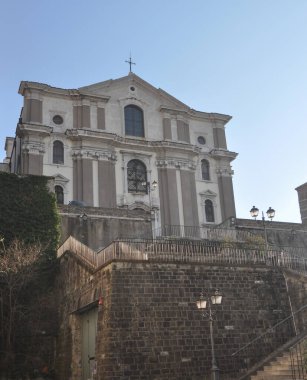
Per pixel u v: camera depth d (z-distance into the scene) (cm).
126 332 1984
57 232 3073
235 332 2161
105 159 4528
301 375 1781
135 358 1952
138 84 4991
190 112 5131
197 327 2103
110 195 4450
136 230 3641
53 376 2545
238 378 1992
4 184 3041
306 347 1877
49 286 2845
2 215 2956
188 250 2267
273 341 2202
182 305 2125
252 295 2278
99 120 4672
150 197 4606
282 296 2344
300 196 4462
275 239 4038
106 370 1902
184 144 4850
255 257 2400
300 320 2264
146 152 4766
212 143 5159
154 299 2091
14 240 2814
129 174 4644
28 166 4231
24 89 4503
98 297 2134
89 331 2284
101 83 4791
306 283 2283
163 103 5041
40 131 4334
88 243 3450
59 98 4616
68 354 2427
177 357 2016
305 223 4269
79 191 4359
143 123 4894
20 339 2558
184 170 4825
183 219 4644
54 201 3145
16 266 2636
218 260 2308
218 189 4978
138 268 2119
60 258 2856
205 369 2034
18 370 2472
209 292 2202
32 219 3020
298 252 2734
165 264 2170
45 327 2653
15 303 2561
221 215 4884
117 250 2122
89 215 3528
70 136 4456
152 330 2028
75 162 4441
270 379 1828
